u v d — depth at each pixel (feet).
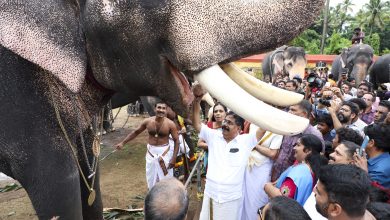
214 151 10.60
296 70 30.48
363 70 36.55
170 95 6.95
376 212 6.01
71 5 6.38
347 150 8.24
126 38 6.31
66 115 6.93
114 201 14.83
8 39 5.55
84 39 6.49
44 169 6.72
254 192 10.79
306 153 8.74
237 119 10.25
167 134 14.10
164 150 14.17
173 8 6.07
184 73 6.61
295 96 6.61
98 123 8.27
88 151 7.89
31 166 6.80
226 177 10.33
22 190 15.40
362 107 15.40
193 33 6.10
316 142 8.75
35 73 6.57
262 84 6.68
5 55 6.55
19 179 7.06
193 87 7.50
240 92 6.10
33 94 6.57
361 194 5.20
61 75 5.94
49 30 5.93
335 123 12.58
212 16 6.07
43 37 5.85
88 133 7.75
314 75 18.97
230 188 10.33
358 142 9.63
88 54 6.72
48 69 5.81
